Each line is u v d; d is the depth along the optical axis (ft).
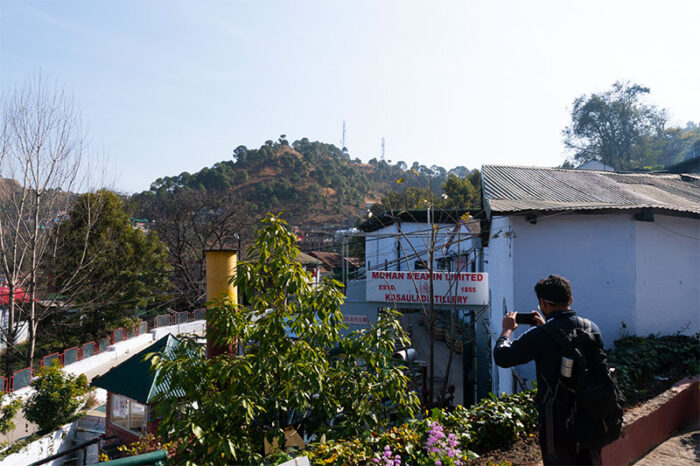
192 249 137.80
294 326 16.72
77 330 94.53
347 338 17.63
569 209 29.89
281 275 16.37
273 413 15.28
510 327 8.81
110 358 86.02
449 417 15.58
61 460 47.73
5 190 69.31
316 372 14.94
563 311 8.13
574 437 7.26
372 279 48.39
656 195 39.99
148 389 43.29
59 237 84.43
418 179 321.11
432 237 30.40
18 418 58.70
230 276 17.22
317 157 572.51
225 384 15.42
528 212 30.07
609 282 31.60
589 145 169.78
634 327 31.17
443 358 57.98
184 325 111.24
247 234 146.92
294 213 396.98
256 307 17.01
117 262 95.91
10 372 71.77
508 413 16.85
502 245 37.50
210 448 13.11
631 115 160.97
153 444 25.70
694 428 18.12
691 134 161.58
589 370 7.38
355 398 15.64
